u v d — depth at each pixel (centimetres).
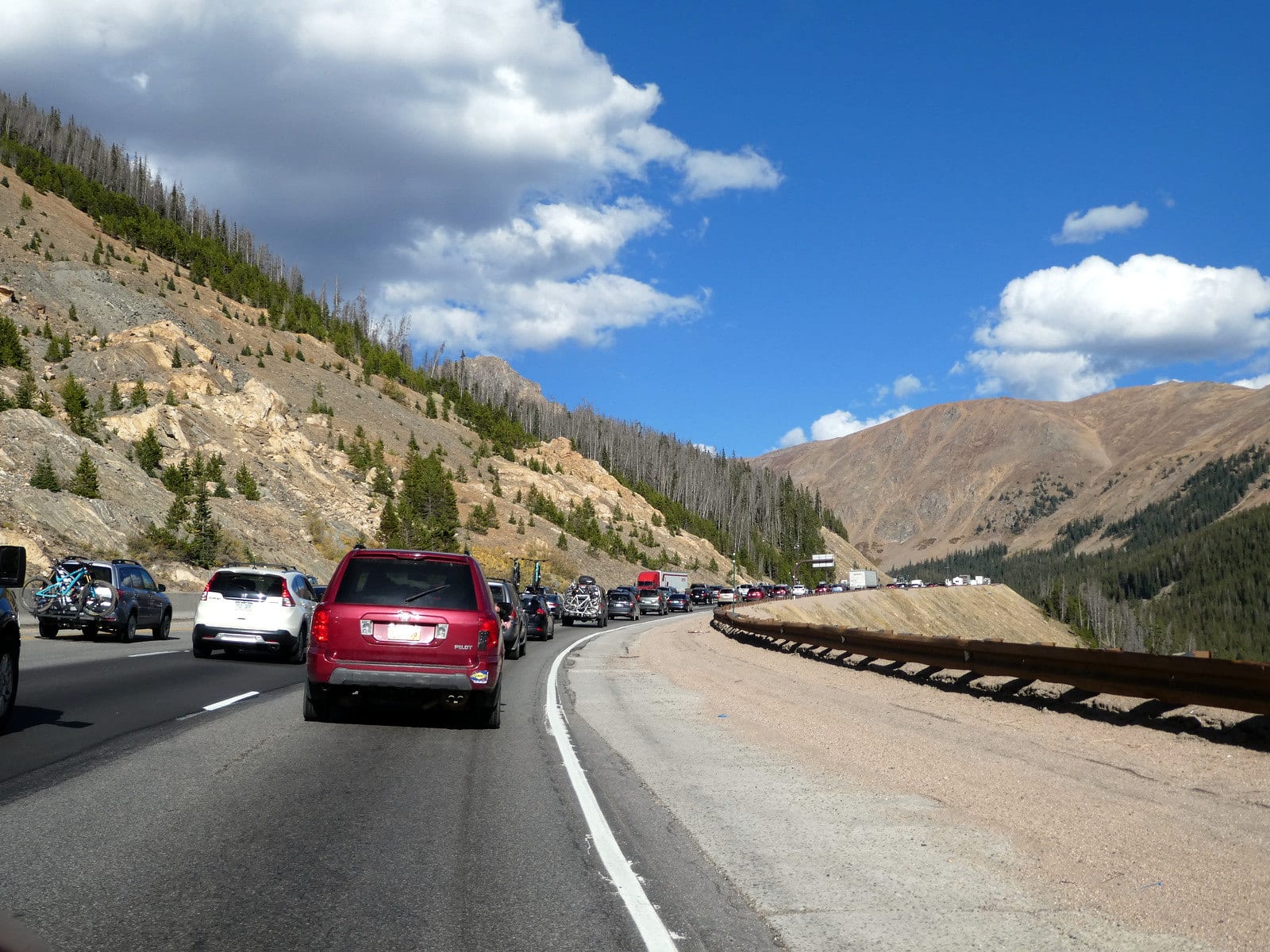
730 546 19050
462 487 13888
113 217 19488
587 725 1188
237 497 7575
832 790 786
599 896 500
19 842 559
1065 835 635
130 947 408
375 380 19062
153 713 1105
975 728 1145
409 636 1044
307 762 851
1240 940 438
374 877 521
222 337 15788
